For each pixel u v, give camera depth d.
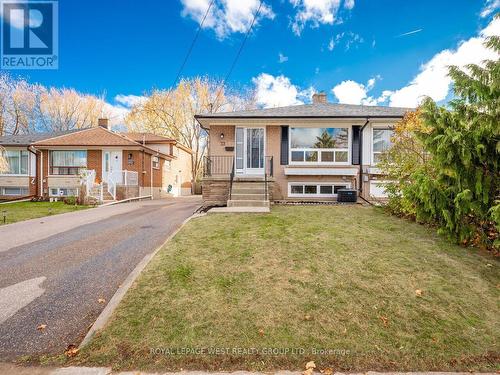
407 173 6.50
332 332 2.44
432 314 2.71
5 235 6.12
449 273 3.51
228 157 10.84
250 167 10.81
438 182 4.35
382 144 10.34
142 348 2.23
